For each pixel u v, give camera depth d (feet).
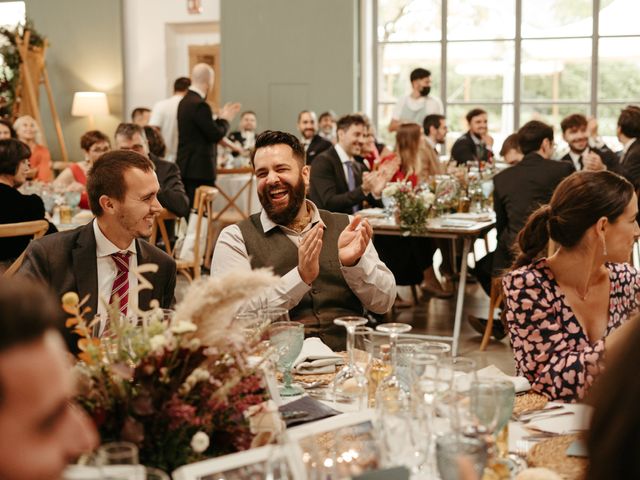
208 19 40.73
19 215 13.60
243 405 5.45
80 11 41.27
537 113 37.70
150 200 8.86
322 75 38.93
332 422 5.57
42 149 27.45
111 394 5.17
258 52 39.63
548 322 8.11
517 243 8.82
